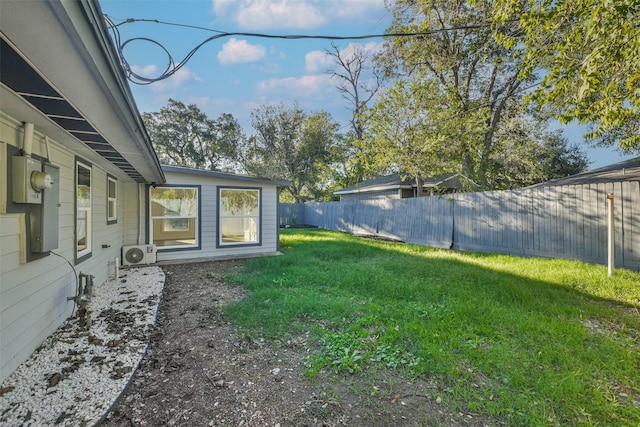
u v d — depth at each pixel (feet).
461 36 38.06
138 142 10.11
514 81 40.65
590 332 10.02
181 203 26.02
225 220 27.91
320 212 59.72
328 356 8.54
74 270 12.09
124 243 23.65
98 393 6.79
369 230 44.34
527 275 17.51
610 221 17.06
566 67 13.21
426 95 39.60
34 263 8.87
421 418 6.12
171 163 93.15
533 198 23.99
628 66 11.00
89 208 14.35
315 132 82.53
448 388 7.05
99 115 7.28
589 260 20.61
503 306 12.50
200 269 21.80
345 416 6.20
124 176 20.45
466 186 46.16
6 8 3.39
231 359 8.54
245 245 27.78
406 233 37.24
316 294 14.21
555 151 61.46
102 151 11.98
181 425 5.95
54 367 7.92
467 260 22.67
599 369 7.74
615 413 6.19
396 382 7.36
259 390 7.09
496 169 52.08
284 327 10.55
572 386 6.90
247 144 93.09
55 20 3.64
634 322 10.75
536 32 13.92
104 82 5.41
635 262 18.30
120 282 17.24
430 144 37.50
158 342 9.63
